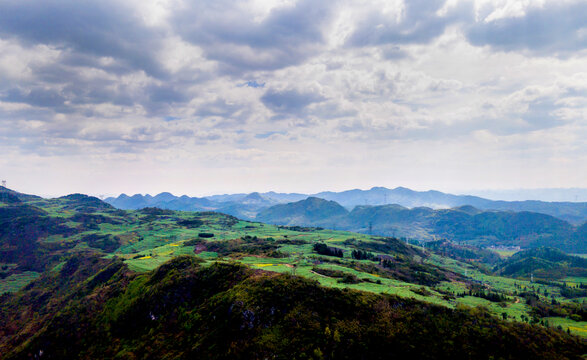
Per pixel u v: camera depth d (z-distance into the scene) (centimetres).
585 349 7125
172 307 10969
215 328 9144
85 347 10538
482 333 7619
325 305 8912
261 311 8856
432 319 8194
